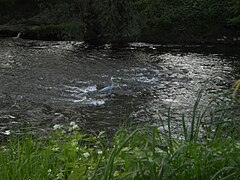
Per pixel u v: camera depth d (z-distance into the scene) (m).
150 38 23.39
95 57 18.03
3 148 4.86
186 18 24.28
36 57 17.62
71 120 9.94
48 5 25.05
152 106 11.26
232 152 3.24
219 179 3.09
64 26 23.11
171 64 17.22
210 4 24.83
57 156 4.09
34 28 23.56
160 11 24.69
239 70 16.31
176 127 8.72
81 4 22.91
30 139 4.85
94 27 22.64
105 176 2.98
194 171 3.16
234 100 3.98
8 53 18.41
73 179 3.57
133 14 22.72
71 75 14.62
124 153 3.44
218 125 3.84
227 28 23.95
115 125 9.58
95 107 11.12
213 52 20.48
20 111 10.57
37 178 3.73
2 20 25.39
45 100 11.62
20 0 26.08
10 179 3.83
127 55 18.84
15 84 13.22
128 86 13.51
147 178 3.11
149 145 3.65
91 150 4.41
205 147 3.34
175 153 3.14
